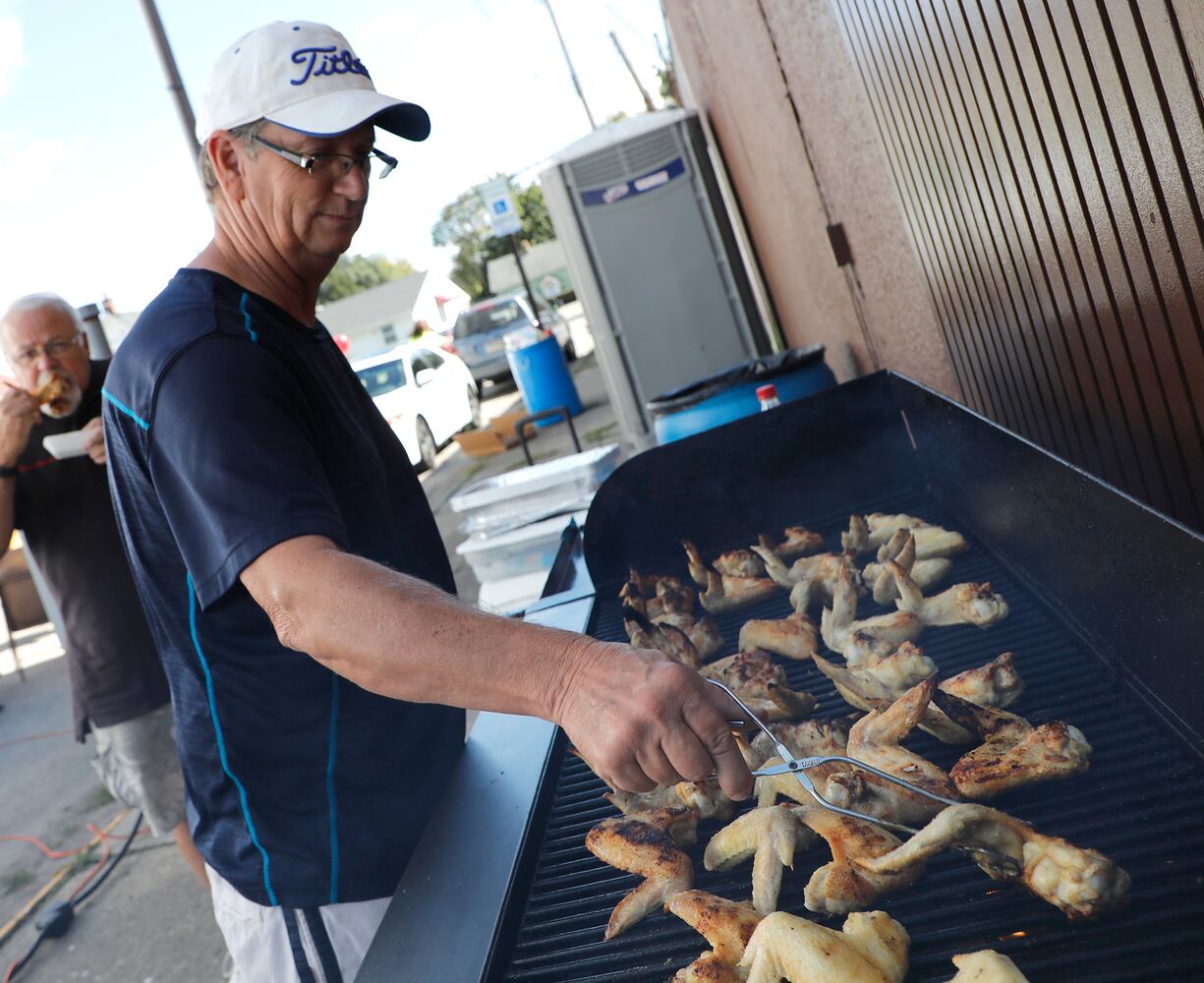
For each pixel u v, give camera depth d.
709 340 7.14
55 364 3.20
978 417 1.73
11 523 3.26
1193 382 1.38
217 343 1.31
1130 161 1.35
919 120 2.22
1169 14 1.14
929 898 1.10
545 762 1.51
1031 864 1.03
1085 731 1.29
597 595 2.28
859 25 2.47
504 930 1.14
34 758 6.86
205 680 1.53
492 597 3.93
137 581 1.53
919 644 1.69
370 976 1.12
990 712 1.33
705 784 1.34
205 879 3.66
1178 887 0.98
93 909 4.46
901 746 1.36
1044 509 1.52
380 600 1.09
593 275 7.05
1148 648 1.24
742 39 4.52
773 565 2.08
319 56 1.48
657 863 1.21
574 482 3.95
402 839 1.64
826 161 3.59
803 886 1.20
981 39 1.68
